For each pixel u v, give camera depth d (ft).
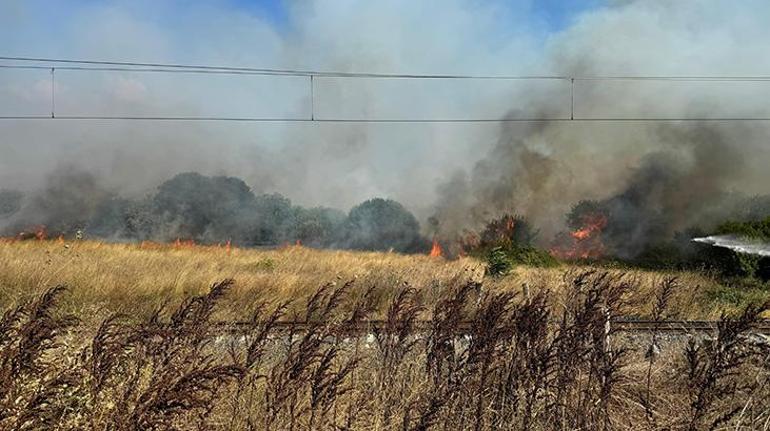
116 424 11.41
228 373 12.05
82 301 29.30
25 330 12.06
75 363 13.12
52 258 41.70
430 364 16.28
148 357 14.47
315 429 13.39
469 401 15.17
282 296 34.68
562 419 15.21
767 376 18.15
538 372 15.61
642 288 38.32
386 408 14.84
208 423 13.03
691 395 16.51
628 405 17.17
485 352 15.56
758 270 63.46
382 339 17.93
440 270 51.19
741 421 16.11
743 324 16.58
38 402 10.87
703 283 49.62
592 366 16.35
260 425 13.30
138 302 31.42
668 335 24.68
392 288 37.63
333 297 17.80
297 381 13.57
